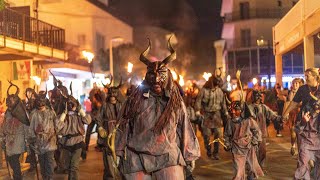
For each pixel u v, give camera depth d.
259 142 8.23
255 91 9.43
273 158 11.62
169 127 4.88
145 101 4.95
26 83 18.84
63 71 26.89
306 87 7.59
